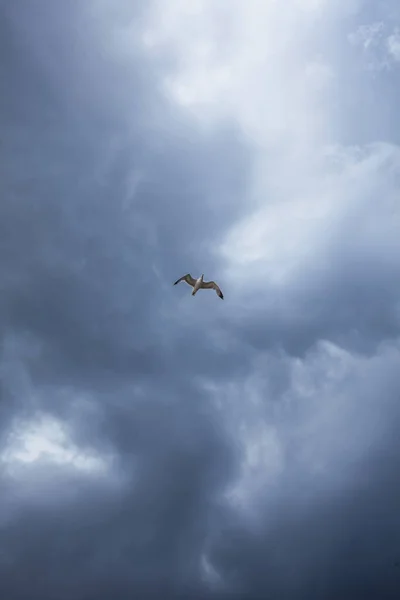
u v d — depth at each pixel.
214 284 16.08
